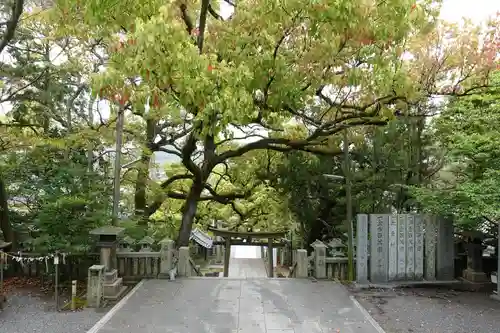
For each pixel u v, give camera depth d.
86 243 9.81
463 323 7.79
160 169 20.47
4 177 11.27
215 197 17.23
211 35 9.62
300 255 11.01
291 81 9.66
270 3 8.48
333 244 11.33
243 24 9.36
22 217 11.78
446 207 9.78
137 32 6.42
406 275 10.55
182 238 14.55
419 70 10.77
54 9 9.27
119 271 10.72
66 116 13.59
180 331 7.21
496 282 10.29
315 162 14.33
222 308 8.44
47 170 11.35
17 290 9.70
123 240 10.79
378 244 10.43
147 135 14.73
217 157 14.03
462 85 10.73
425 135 12.07
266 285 10.18
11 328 7.35
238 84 8.00
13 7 9.34
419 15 8.62
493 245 10.65
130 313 8.07
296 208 15.27
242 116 8.23
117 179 11.20
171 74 6.95
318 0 7.58
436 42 10.65
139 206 15.55
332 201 14.45
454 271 10.98
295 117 13.37
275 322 7.70
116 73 7.09
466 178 10.61
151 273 10.79
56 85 12.29
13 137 11.12
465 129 10.78
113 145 12.85
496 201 8.66
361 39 8.66
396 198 12.30
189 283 10.28
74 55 12.63
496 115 9.90
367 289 10.09
